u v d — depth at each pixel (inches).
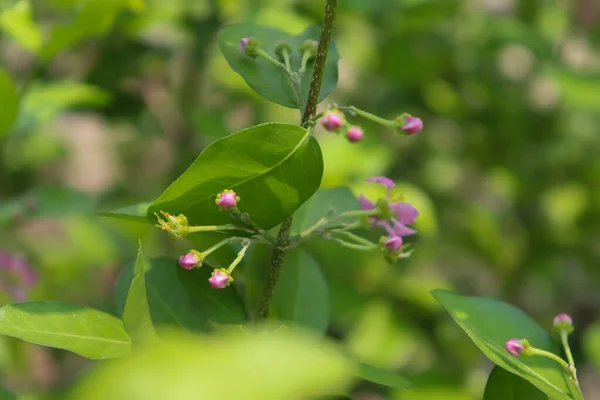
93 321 23.1
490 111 44.1
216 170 22.6
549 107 44.9
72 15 29.9
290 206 23.0
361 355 33.8
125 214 23.5
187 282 24.2
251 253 24.5
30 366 36.1
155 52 38.7
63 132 51.3
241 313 24.3
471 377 37.0
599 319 45.9
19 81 38.4
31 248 38.3
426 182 44.6
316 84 23.0
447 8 38.4
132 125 41.8
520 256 44.4
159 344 17.8
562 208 44.4
